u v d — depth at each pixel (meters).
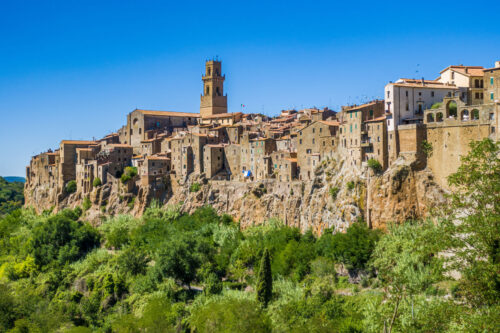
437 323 70.06
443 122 149.00
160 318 140.62
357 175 165.62
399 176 154.38
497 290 66.88
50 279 195.00
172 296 161.38
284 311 124.50
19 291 185.38
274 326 121.44
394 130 159.00
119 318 150.62
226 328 118.88
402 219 151.62
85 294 183.50
